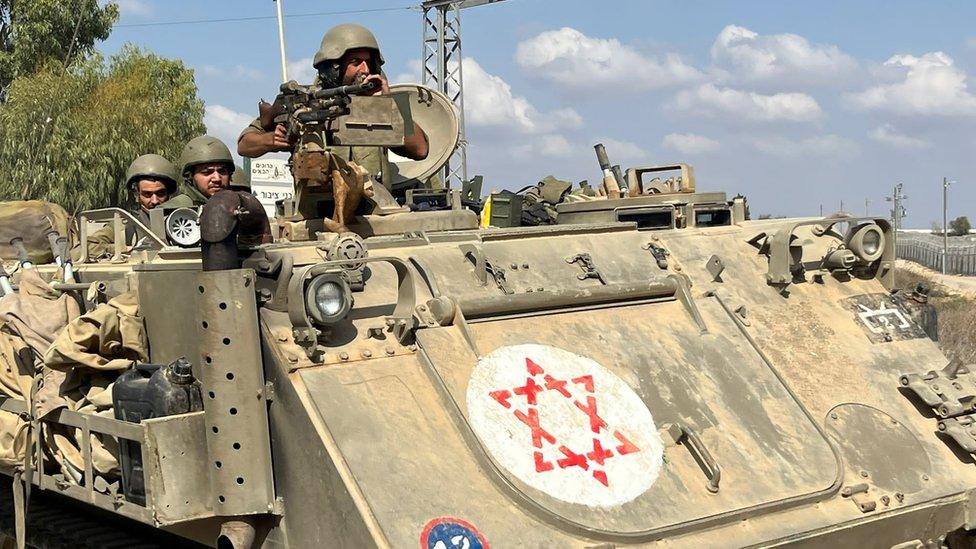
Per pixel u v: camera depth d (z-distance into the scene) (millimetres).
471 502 5594
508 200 10312
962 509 6883
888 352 7719
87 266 8625
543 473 5855
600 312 7066
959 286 43719
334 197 7637
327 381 5844
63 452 7312
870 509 6488
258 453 5883
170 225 8062
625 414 6395
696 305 7414
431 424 5891
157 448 5844
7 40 33562
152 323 6965
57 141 28844
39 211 11336
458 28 27750
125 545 7668
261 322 5980
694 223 8539
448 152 10266
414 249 7059
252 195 6688
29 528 8672
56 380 7258
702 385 6816
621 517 5828
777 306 7758
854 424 7016
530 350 6516
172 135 31484
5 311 7828
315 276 5965
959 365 7539
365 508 5375
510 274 7121
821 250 8398
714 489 6184
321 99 7410
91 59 30797
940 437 7184
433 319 6445
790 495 6332
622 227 8070
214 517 6125
